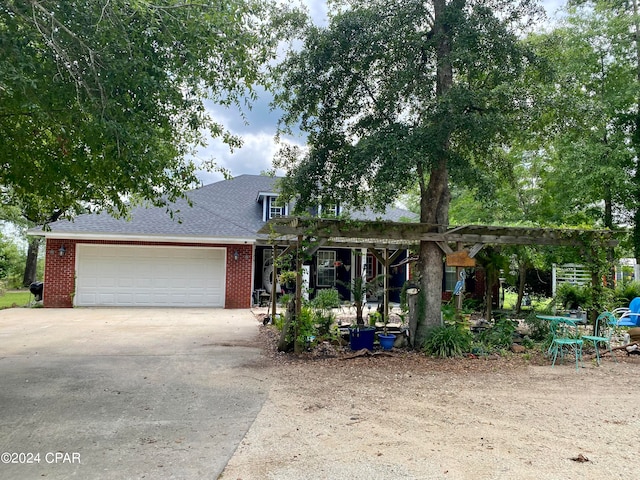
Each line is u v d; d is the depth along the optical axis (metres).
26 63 4.11
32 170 5.85
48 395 5.25
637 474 3.36
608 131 13.48
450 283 17.23
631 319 10.05
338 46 7.97
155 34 4.97
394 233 8.19
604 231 9.12
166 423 4.39
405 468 3.43
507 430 4.29
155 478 3.24
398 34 7.81
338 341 8.52
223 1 5.23
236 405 4.99
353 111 8.78
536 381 6.30
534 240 8.89
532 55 7.86
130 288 14.97
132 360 7.16
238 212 17.95
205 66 5.56
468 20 7.47
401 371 6.73
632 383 6.29
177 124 6.14
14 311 13.49
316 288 17.39
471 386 5.95
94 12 4.52
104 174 5.86
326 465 3.48
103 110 4.55
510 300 21.59
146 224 15.16
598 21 13.13
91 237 14.50
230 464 3.49
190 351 7.94
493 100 7.43
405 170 7.21
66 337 9.13
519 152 14.12
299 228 7.82
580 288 12.12
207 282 15.41
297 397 5.32
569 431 4.29
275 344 8.69
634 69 13.45
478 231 8.55
